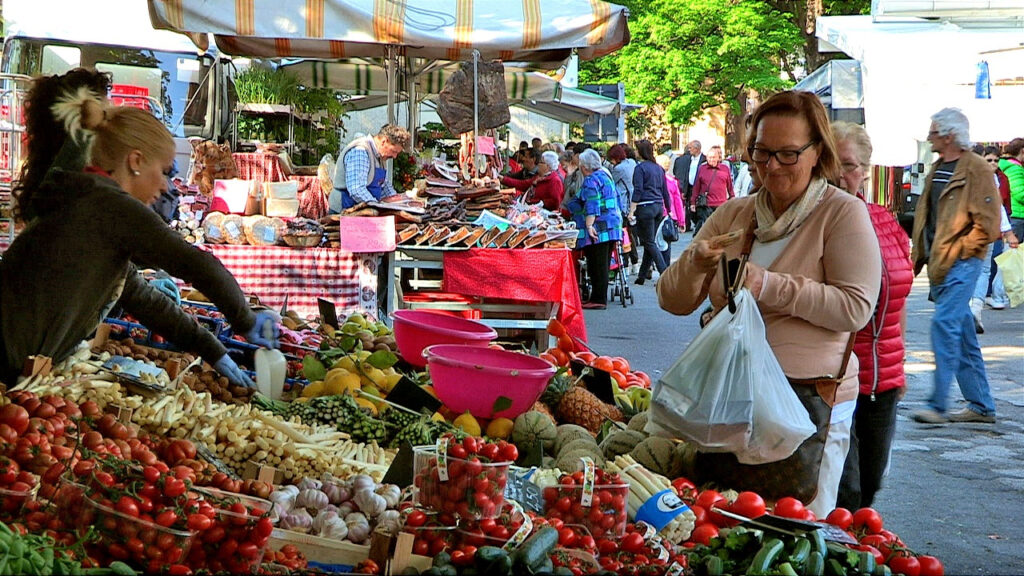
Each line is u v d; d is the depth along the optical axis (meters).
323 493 3.95
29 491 3.26
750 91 45.03
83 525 2.97
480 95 11.51
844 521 3.90
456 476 3.47
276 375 5.11
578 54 13.35
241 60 17.73
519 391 5.04
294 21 9.53
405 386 5.29
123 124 4.19
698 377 4.00
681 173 22.59
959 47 17.05
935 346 8.42
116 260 4.14
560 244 9.75
